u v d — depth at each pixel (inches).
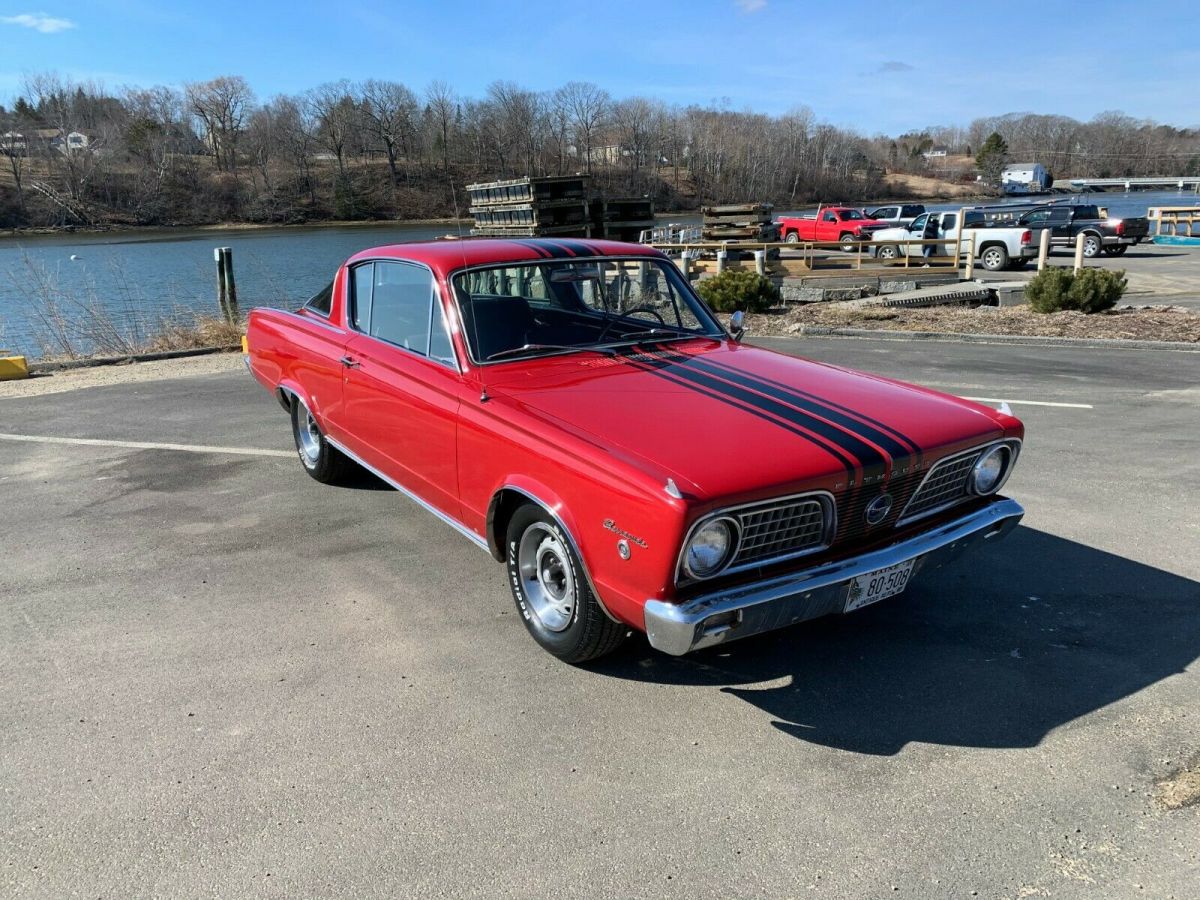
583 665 136.3
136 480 231.0
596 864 94.2
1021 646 140.0
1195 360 384.8
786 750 114.5
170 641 143.3
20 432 286.8
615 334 167.5
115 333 497.0
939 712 122.5
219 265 534.0
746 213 823.1
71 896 90.1
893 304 620.7
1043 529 187.5
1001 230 890.1
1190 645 138.9
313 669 134.6
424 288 160.7
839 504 117.6
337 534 190.7
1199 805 101.9
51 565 174.6
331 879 92.2
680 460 112.2
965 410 138.5
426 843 97.5
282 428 287.0
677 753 114.0
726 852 95.9
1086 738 115.6
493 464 137.3
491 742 116.3
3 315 656.4
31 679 131.6
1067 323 485.7
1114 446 246.5
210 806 103.7
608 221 767.1
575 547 121.6
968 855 94.9
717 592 110.2
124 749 114.6
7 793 105.9
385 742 116.3
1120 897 88.7
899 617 150.9
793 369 153.6
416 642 143.3
